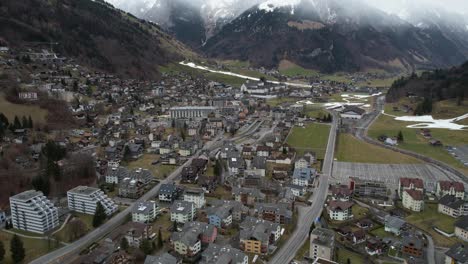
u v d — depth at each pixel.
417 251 139.75
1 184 184.38
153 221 164.50
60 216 165.00
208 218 160.88
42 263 131.62
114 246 137.88
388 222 160.12
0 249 128.88
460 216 172.50
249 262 133.75
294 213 172.75
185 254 137.62
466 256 130.12
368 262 135.88
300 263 133.50
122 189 190.88
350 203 172.38
